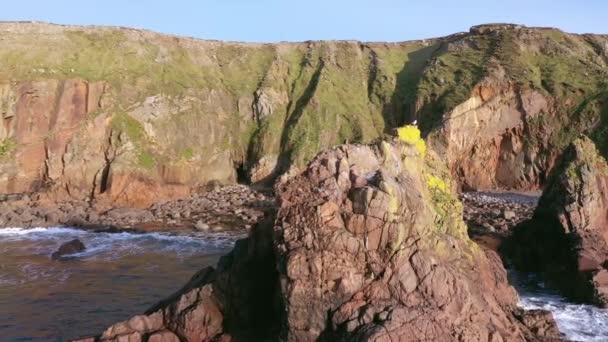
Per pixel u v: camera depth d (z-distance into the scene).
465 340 12.77
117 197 52.91
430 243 13.95
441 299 13.05
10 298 25.67
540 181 62.25
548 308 21.25
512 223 41.34
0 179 52.81
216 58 83.94
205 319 14.69
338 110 74.62
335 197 13.82
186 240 39.44
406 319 12.38
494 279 16.77
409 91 77.38
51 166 55.03
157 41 78.19
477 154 64.69
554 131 62.78
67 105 57.91
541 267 26.52
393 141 15.81
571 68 69.56
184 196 57.62
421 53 87.56
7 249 36.66
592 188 25.72
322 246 13.15
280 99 77.44
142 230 43.06
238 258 15.35
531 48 74.56
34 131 56.00
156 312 15.46
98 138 57.81
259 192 60.25
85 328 21.70
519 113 64.81
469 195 57.12
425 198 15.01
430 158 17.80
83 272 30.59
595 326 19.11
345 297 12.76
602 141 58.78
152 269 31.23
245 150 71.50
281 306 13.73
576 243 23.95
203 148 66.38
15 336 20.86
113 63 67.62
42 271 30.86
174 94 67.56
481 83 65.94
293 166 65.38
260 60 85.81
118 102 61.47
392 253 13.24
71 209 48.59
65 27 71.19
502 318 14.88
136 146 57.94
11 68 58.94
